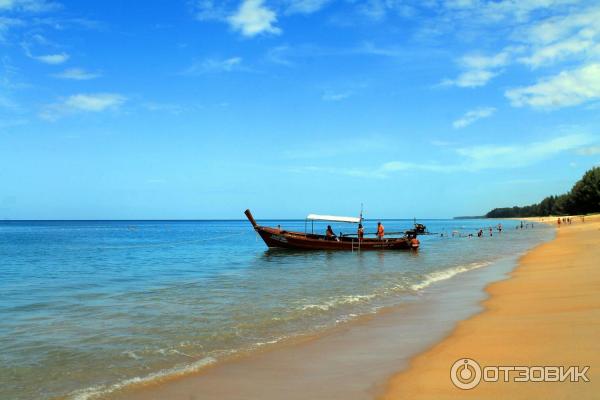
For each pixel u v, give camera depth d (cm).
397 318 1179
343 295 1571
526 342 831
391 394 634
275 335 1034
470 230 9981
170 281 2055
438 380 671
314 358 842
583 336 832
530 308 1173
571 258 2466
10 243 5681
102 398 686
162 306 1412
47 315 1304
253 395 666
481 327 998
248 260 3212
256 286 1834
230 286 1845
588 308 1089
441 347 860
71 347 962
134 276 2280
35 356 903
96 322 1200
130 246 5038
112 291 1758
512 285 1653
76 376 788
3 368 831
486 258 3120
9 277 2261
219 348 937
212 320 1196
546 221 14875
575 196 14038
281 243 3894
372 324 1118
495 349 805
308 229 12800
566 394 577
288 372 767
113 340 1013
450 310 1257
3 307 1438
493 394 597
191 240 6462
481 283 1797
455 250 3981
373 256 3450
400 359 802
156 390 708
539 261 2517
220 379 746
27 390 728
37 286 1925
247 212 3859
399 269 2475
